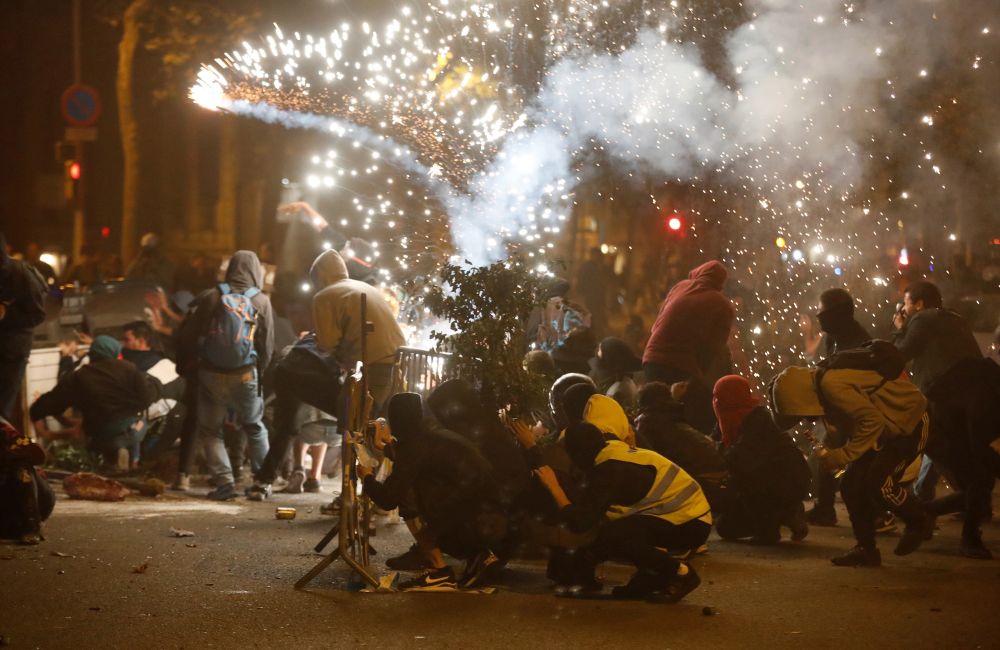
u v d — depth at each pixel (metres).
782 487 9.52
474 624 6.81
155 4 29.83
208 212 39.25
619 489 7.34
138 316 13.85
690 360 11.17
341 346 10.29
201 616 6.89
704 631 6.73
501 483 8.10
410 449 7.58
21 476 8.79
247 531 9.52
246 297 11.26
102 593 7.39
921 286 10.01
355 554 7.93
